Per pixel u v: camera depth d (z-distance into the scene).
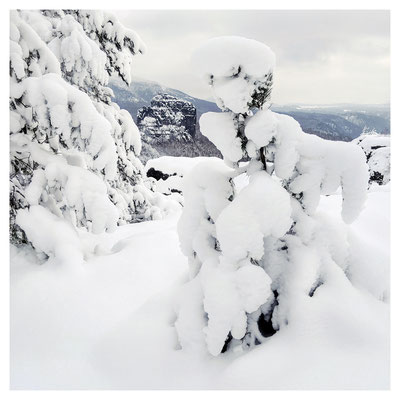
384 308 2.41
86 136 3.65
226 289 2.26
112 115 6.62
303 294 2.34
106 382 2.45
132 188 7.50
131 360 2.57
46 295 3.28
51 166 3.84
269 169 2.63
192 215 2.72
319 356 2.08
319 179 2.50
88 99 3.70
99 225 3.68
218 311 2.24
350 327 2.19
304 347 2.16
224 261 2.34
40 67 4.30
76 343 2.81
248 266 2.27
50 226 3.74
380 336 2.15
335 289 2.39
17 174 4.07
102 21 6.48
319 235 2.60
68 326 2.97
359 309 2.28
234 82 2.34
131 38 6.84
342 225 2.75
